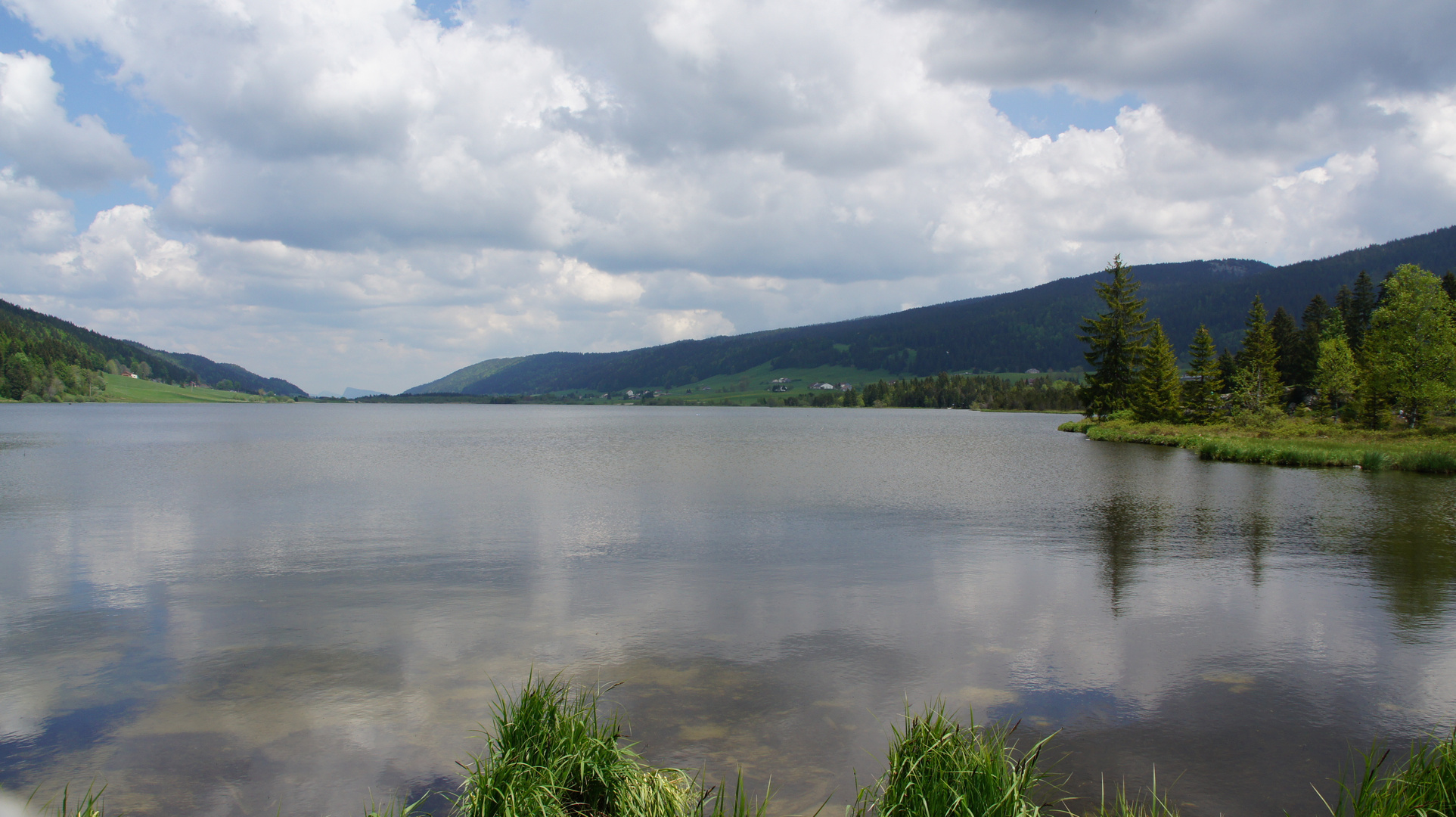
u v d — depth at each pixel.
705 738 7.96
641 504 25.64
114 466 40.53
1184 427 67.44
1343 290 102.56
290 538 19.30
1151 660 10.27
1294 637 11.25
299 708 8.78
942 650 10.70
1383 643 10.98
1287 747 7.86
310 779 7.23
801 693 9.18
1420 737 8.10
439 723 8.38
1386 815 5.93
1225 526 21.02
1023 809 5.77
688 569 15.74
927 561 16.44
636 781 6.21
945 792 5.85
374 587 14.25
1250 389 77.19
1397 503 25.56
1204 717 8.54
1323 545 18.11
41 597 13.55
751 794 6.84
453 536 19.62
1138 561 16.41
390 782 7.18
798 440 69.25
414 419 142.25
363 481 32.97
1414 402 59.22
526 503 25.88
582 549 17.81
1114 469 38.81
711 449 56.06
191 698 9.06
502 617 12.30
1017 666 10.06
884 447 58.34
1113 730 8.23
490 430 95.00
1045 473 36.69
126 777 7.30
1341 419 70.38
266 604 13.09
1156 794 6.95
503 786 6.02
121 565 16.16
